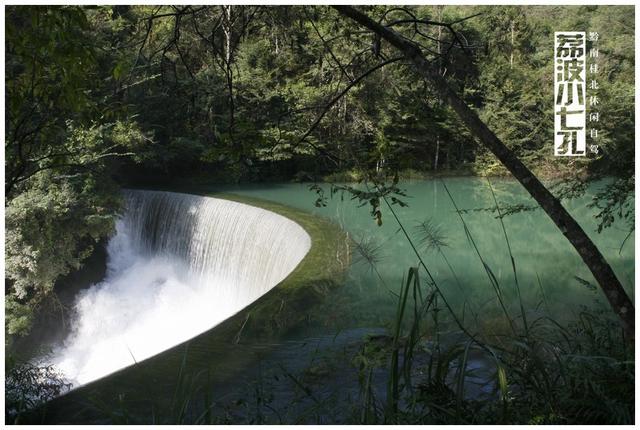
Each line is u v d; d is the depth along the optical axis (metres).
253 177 22.12
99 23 11.61
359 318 6.12
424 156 22.83
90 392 4.16
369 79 11.99
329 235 11.02
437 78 2.93
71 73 3.63
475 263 9.90
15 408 3.78
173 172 22.88
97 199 13.41
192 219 16.11
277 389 4.19
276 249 12.11
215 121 10.72
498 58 24.42
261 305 6.48
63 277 15.46
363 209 15.50
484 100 25.36
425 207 16.66
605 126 19.75
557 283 8.58
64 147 11.84
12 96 3.70
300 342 5.30
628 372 2.92
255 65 18.08
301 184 21.22
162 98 17.70
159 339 13.76
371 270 8.45
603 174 4.82
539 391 2.90
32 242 12.39
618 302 2.60
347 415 3.58
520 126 23.83
